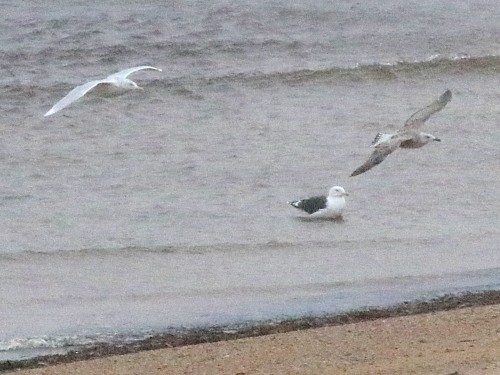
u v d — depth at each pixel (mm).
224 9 28562
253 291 14352
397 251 16094
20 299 13930
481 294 14023
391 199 18516
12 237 16438
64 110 22500
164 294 14250
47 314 13391
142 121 22344
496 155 20688
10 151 20453
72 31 27031
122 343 12336
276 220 17453
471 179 19500
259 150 20797
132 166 19859
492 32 28594
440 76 26203
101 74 25688
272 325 12922
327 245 16375
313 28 28312
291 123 22438
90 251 15914
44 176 19297
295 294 14188
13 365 11703
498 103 24125
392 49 27688
